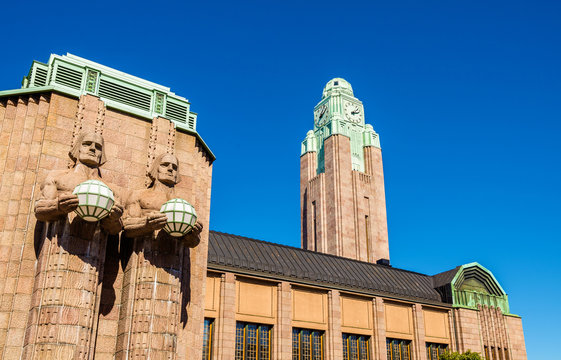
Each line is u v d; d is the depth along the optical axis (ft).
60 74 60.70
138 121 64.23
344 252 298.15
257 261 115.75
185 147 68.08
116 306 54.90
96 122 59.36
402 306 134.41
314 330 116.57
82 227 50.11
